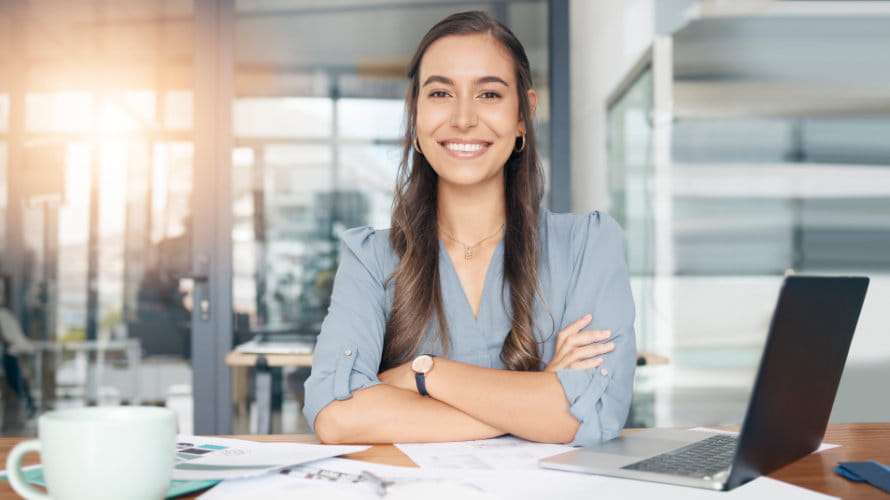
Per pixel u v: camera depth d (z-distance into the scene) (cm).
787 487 67
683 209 285
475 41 112
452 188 116
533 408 90
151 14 307
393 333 115
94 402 308
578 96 288
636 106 289
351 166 297
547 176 288
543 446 88
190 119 304
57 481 54
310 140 297
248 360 246
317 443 91
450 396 92
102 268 308
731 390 280
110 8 309
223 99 298
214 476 68
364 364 102
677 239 286
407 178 123
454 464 77
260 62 298
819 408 79
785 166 279
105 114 309
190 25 304
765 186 280
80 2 310
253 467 71
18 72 312
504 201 119
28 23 312
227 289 296
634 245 288
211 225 297
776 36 279
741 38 281
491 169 113
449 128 112
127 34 308
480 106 112
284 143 298
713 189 283
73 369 309
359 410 91
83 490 53
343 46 296
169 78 306
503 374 94
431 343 114
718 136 282
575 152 288
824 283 72
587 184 288
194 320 296
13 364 310
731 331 280
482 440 91
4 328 312
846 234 276
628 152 289
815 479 71
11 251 312
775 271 279
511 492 66
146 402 304
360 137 296
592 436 89
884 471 71
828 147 277
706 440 88
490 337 114
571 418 89
